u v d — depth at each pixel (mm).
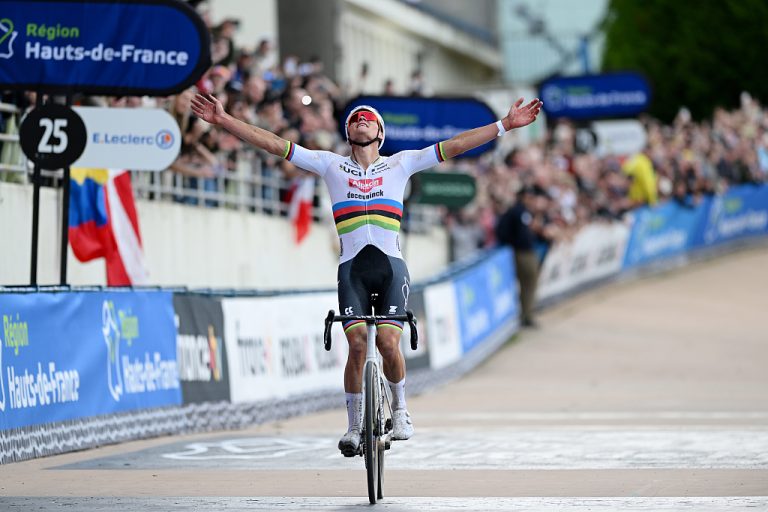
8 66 35219
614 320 72312
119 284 40438
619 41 132375
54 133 34250
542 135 86938
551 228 74438
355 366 22969
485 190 79625
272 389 41062
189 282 46906
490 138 23453
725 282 85625
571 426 38250
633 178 88500
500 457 30234
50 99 35594
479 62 130625
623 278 86438
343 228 23297
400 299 23125
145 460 29734
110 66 35219
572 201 78312
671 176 91750
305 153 23438
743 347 64500
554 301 76688
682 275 88750
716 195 96938
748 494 23672
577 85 83250
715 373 56844
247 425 39281
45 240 38281
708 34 128625
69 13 35188
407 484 25672
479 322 61188
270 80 54906
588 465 28484
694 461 28906
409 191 59125
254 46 75375
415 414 43156
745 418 40281
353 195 23266
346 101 59031
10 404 28875
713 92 128750
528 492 24375
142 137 35094
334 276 62344
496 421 40312
